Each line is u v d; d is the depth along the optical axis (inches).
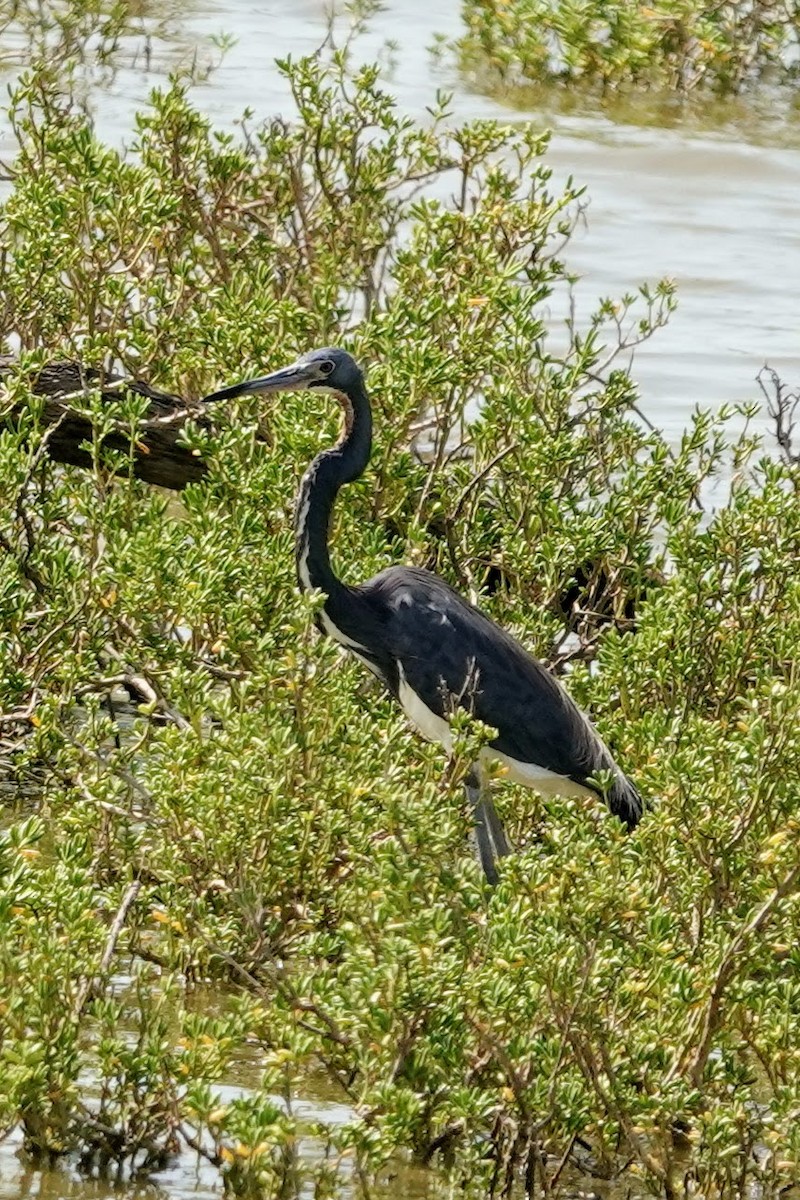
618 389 580.4
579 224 1002.1
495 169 620.1
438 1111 348.2
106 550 500.7
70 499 533.0
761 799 385.7
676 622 503.5
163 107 628.7
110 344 560.4
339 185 761.6
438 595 491.5
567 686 517.7
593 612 559.5
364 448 491.5
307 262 673.6
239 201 672.4
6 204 609.3
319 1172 342.0
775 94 1256.2
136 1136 338.6
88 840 406.0
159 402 577.0
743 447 589.6
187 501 517.0
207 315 571.2
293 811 409.1
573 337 622.8
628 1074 349.4
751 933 361.7
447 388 586.6
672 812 390.3
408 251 619.5
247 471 533.0
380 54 1261.1
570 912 351.9
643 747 461.7
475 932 358.6
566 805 431.8
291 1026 336.5
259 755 400.2
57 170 635.5
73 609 486.9
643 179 1075.9
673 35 1258.0
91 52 1183.6
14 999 323.6
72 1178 333.4
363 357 563.5
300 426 522.9
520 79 1240.2
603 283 931.3
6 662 474.6
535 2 1233.4
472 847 491.5
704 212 1039.6
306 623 423.8
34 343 597.6
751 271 958.4
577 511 565.3
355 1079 373.4
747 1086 365.1
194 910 390.3
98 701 445.1
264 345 561.3
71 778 456.4
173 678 420.2
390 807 351.3
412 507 563.5
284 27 1316.4
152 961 398.9
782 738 384.5
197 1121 353.1
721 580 523.8
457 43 1279.5
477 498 553.6
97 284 577.0
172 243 633.0
